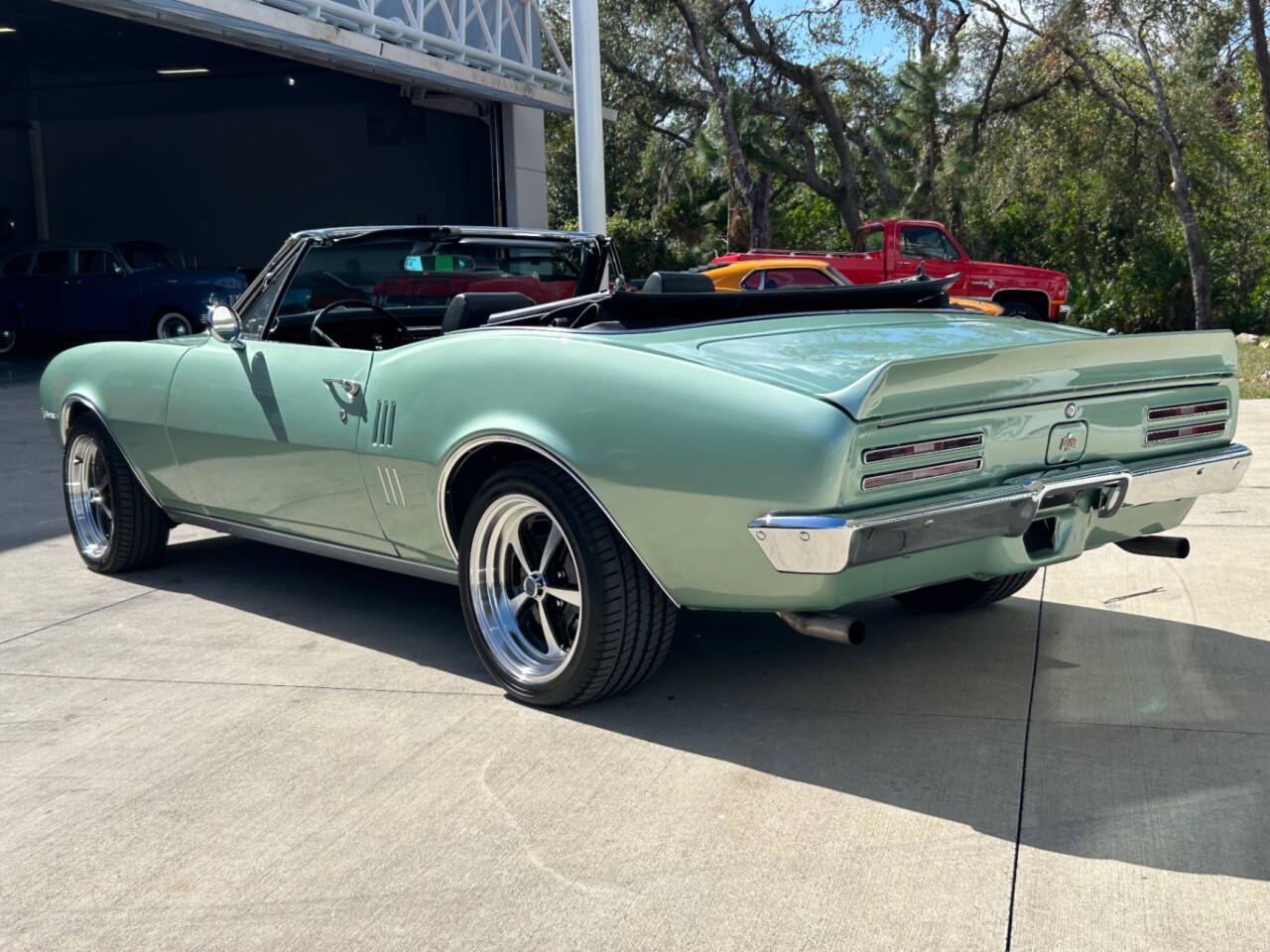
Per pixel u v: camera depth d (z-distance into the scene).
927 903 2.55
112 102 24.17
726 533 3.15
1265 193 23.50
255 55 20.27
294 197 24.25
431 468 3.82
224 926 2.55
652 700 3.79
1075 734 3.43
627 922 2.51
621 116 27.70
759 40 24.17
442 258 4.93
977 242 26.12
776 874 2.69
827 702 3.73
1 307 17.91
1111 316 25.00
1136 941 2.40
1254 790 3.04
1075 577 5.15
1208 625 4.41
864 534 2.95
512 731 3.56
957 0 23.94
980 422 3.22
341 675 4.10
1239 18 20.05
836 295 4.29
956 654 4.16
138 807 3.13
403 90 18.53
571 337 3.54
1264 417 9.62
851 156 27.19
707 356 3.31
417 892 2.66
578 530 3.43
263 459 4.51
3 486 7.84
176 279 16.91
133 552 5.43
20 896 2.71
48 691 4.02
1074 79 23.36
